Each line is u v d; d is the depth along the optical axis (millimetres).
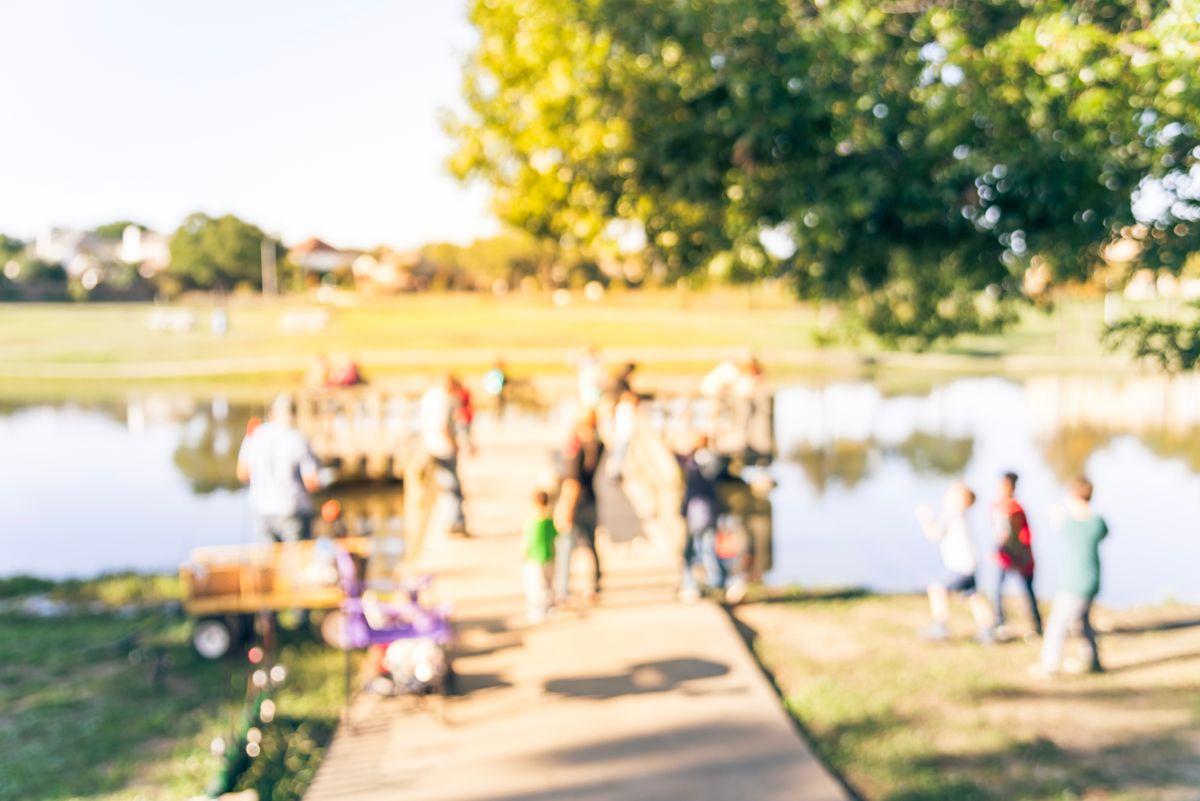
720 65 10008
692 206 12031
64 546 20234
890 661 10219
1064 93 8406
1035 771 7562
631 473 20000
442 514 16031
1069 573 9539
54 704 9609
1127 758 7797
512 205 22469
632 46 10609
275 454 10789
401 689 8820
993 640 10852
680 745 7781
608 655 9938
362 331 77062
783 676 9750
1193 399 47781
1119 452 33125
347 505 22719
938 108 8852
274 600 9258
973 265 10008
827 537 19656
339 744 7980
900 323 11797
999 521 11008
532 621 11039
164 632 11977
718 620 11078
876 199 9125
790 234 10008
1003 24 9336
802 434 37250
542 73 18703
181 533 21469
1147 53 8242
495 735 8047
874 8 9414
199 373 58781
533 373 55781
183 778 7719
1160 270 8703
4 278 122312
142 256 169250
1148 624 11789
